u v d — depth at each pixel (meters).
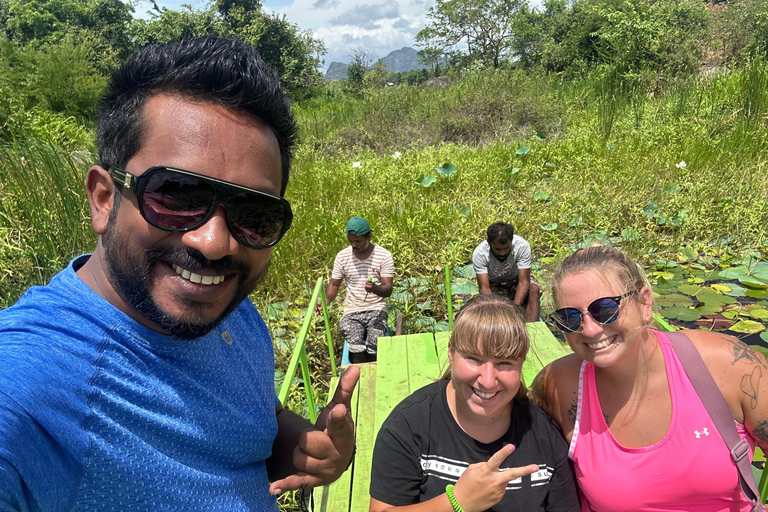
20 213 5.31
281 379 4.39
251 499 1.18
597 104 12.64
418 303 5.63
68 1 35.28
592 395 1.82
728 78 11.02
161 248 0.93
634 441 1.76
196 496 1.01
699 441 1.69
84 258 1.11
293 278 5.75
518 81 14.16
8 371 0.81
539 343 3.60
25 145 6.95
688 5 15.74
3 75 13.70
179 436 0.99
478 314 1.61
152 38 29.61
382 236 6.50
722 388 1.72
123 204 0.94
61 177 5.78
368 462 2.81
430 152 10.27
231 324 1.28
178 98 0.94
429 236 6.64
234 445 1.12
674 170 8.23
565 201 7.25
